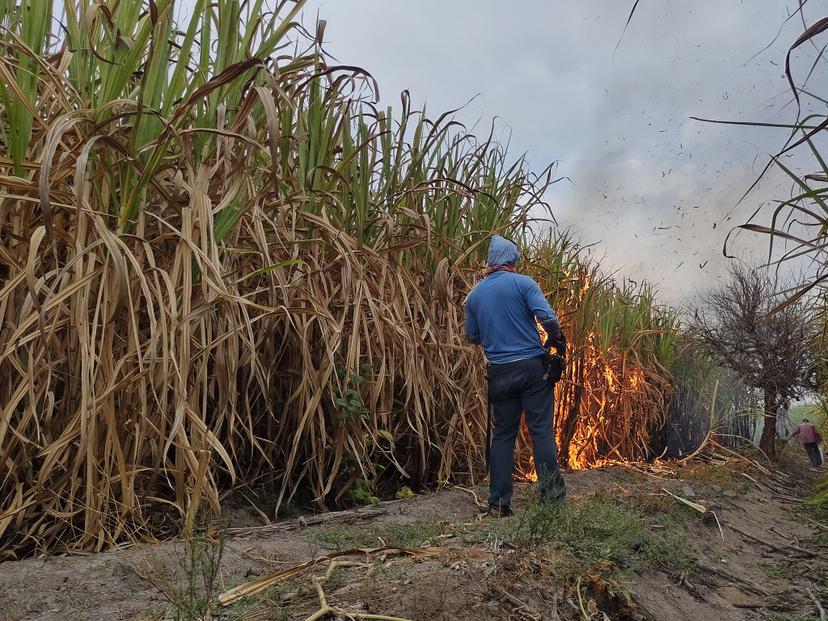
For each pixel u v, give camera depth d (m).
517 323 3.92
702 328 8.58
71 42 2.90
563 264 6.24
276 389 3.71
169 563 2.34
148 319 2.91
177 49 3.47
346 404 3.49
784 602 3.02
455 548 2.47
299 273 3.57
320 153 3.92
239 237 3.36
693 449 8.23
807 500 5.42
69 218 2.79
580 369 5.79
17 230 2.69
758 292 8.13
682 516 4.17
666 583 2.86
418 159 4.57
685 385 8.32
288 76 3.57
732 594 3.05
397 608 1.80
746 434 8.88
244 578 2.30
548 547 2.51
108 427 2.55
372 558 2.35
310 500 3.74
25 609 1.98
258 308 3.14
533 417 3.84
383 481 4.44
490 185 5.20
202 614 1.79
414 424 4.36
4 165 2.62
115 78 2.77
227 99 3.29
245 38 3.24
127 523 2.69
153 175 2.78
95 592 2.09
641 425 7.38
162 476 2.99
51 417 2.64
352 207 4.09
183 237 2.74
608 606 2.27
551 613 2.02
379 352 4.09
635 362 7.39
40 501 2.49
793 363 7.89
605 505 3.51
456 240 4.87
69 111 2.64
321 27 3.68
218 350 3.02
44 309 2.41
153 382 2.67
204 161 3.01
